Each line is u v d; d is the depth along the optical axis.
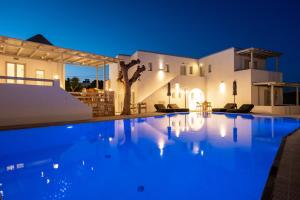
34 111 11.97
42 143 8.33
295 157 4.84
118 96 23.22
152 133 10.29
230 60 22.61
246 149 6.96
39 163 5.68
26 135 9.66
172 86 23.03
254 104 20.77
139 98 21.95
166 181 4.34
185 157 6.07
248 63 23.38
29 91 11.84
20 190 3.96
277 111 18.98
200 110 23.92
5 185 4.21
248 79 20.77
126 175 4.74
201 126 12.48
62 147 7.65
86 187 4.09
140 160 5.89
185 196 3.72
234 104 20.75
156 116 17.20
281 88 23.23
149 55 23.05
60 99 13.06
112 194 3.79
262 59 24.27
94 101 16.61
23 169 5.17
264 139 8.63
